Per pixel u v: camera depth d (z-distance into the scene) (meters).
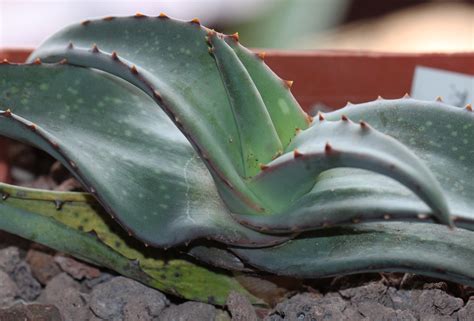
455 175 0.74
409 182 0.66
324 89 0.95
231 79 0.73
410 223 0.74
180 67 0.75
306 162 0.69
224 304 0.78
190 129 0.72
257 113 0.73
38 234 0.78
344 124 0.69
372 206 0.69
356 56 0.95
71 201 0.78
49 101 0.77
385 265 0.72
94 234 0.78
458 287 0.78
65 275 0.82
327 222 0.70
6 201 0.78
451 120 0.74
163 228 0.73
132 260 0.78
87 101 0.77
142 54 0.76
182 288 0.78
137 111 0.77
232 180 0.72
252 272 0.76
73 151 0.73
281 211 0.72
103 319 0.78
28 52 0.94
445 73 0.94
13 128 0.73
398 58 0.95
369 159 0.66
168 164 0.75
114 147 0.76
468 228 0.71
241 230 0.73
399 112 0.75
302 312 0.76
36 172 0.94
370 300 0.77
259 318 0.78
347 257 0.72
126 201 0.73
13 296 0.80
